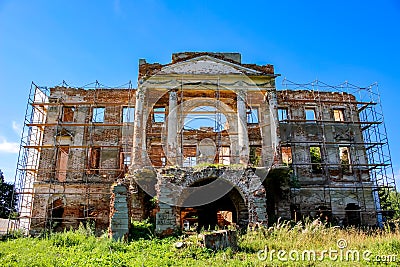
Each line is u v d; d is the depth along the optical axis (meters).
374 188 24.09
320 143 24.78
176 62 21.22
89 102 25.14
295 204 22.89
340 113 26.62
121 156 24.34
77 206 22.83
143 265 9.60
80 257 10.52
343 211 23.25
